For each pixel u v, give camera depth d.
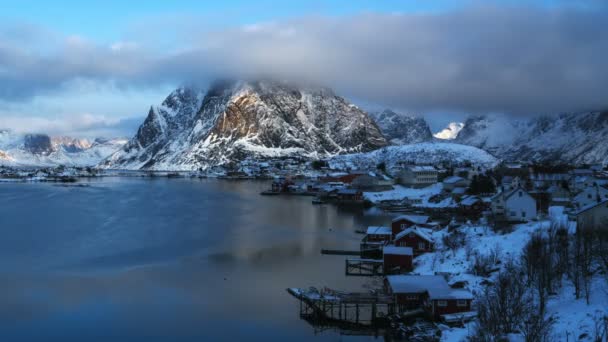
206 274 93.69
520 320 58.28
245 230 140.25
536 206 120.94
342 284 86.31
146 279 90.44
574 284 64.69
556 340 53.25
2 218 164.25
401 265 91.06
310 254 109.56
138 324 69.94
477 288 73.94
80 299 79.81
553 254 76.81
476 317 65.25
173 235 132.00
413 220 120.06
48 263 101.81
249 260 104.25
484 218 126.12
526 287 69.12
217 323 70.12
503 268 79.56
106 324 70.06
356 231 138.12
